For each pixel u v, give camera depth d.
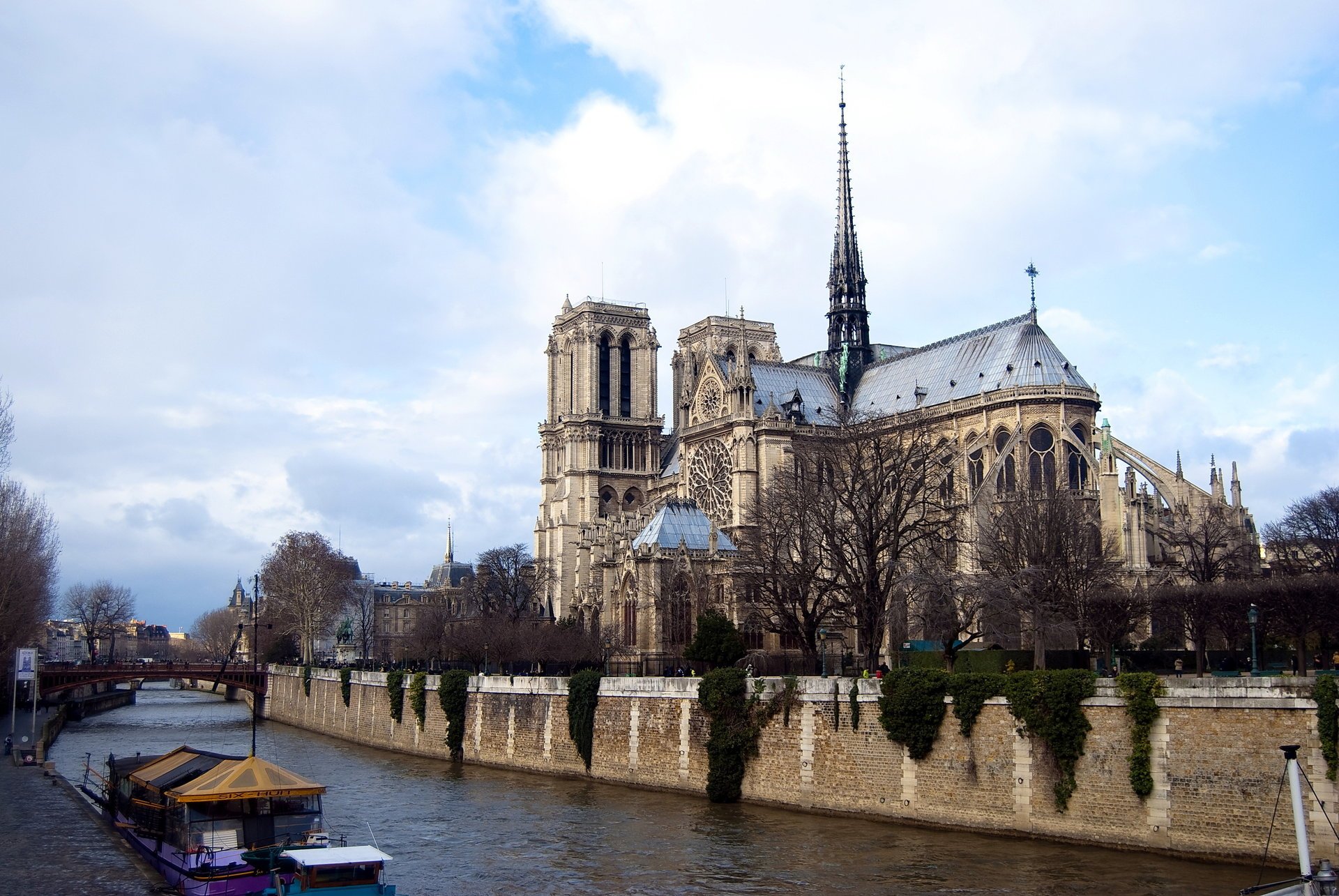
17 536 155.50
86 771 114.19
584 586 178.38
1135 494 145.25
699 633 122.31
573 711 119.94
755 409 193.75
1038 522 121.62
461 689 139.38
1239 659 108.50
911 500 118.69
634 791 110.00
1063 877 72.62
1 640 150.50
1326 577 96.69
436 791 113.00
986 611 114.62
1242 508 150.00
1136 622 116.19
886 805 91.19
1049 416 163.62
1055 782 81.62
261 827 75.56
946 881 73.50
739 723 102.12
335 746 159.00
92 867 78.69
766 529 132.38
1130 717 78.25
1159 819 76.50
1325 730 70.12
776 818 94.44
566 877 78.19
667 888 74.94
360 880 66.00
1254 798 72.81
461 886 76.31
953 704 87.56
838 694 95.19
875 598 113.75
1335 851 69.31
